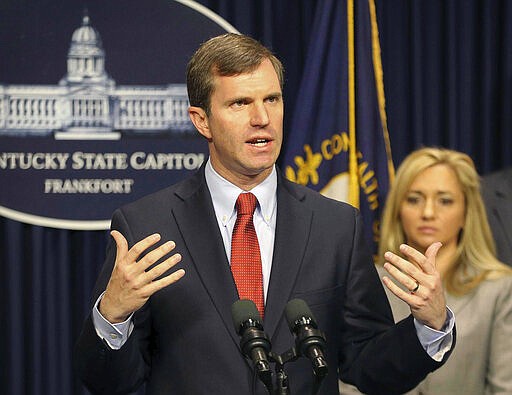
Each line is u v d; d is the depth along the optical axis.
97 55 9.20
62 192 9.18
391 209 8.23
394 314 7.87
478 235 8.02
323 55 9.16
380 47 9.64
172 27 9.23
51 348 9.38
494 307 7.71
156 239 4.58
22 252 9.31
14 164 9.12
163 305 5.09
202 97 5.02
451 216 8.00
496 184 9.25
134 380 5.10
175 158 9.30
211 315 5.04
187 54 9.24
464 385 7.58
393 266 4.95
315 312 5.09
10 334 9.30
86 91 9.19
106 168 9.22
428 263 4.73
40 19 9.13
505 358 7.57
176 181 9.30
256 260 5.20
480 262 7.94
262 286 5.17
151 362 5.27
